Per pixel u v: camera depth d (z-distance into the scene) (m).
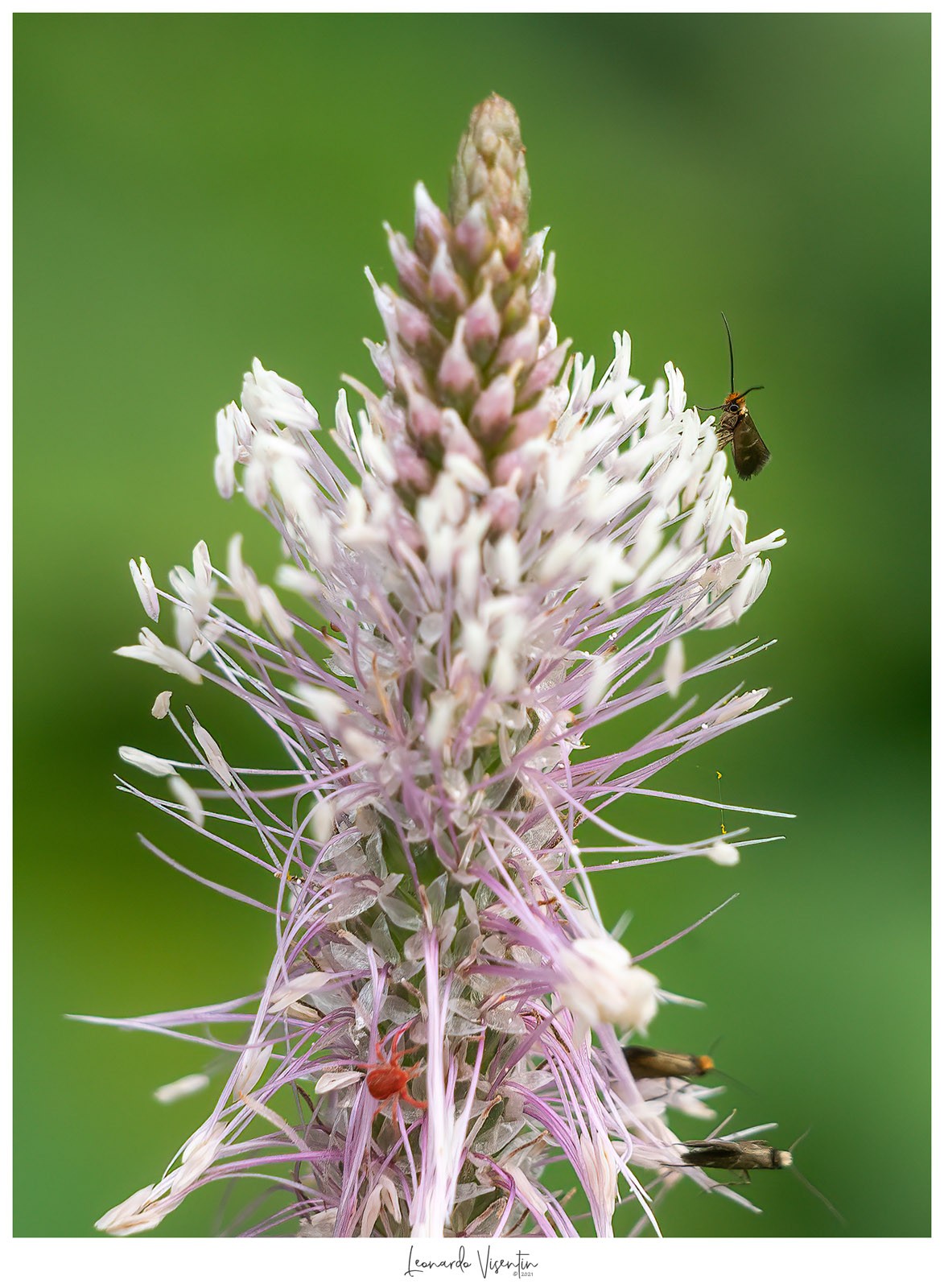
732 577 0.15
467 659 0.15
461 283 0.15
